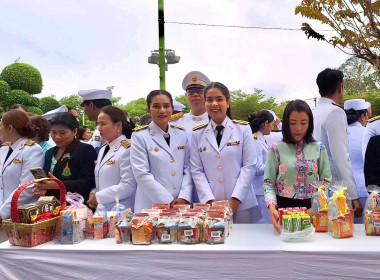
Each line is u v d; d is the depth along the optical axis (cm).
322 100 321
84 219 244
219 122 315
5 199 318
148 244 225
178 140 324
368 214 233
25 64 1795
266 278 205
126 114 385
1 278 225
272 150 269
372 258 199
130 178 312
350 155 372
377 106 1498
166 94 318
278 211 248
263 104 2578
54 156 337
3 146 338
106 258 216
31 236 225
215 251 208
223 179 305
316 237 232
